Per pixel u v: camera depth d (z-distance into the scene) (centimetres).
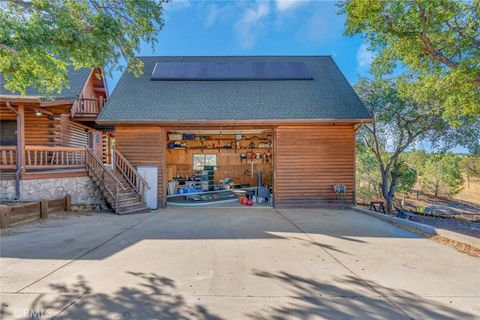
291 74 1177
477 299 312
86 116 1192
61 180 863
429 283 352
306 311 285
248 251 474
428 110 1119
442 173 2616
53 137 1069
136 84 1112
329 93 1070
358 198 2377
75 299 301
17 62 596
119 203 859
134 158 984
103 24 608
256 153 1377
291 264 413
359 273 381
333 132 994
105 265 402
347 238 565
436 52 573
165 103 1013
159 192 980
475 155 1220
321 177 993
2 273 369
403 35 581
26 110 1019
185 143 1350
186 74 1168
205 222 721
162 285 338
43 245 496
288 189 990
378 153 1348
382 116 1241
